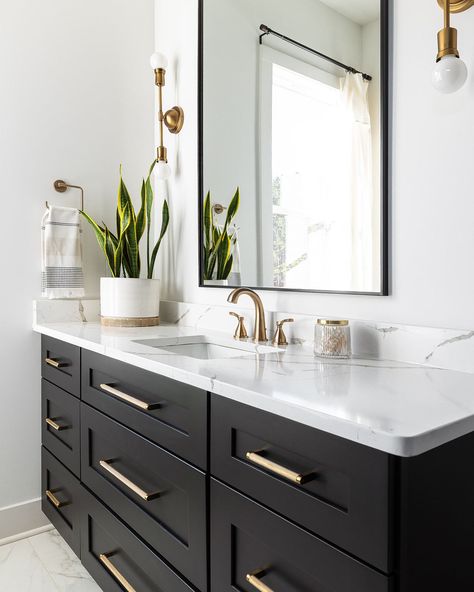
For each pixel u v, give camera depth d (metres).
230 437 0.91
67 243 1.88
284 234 1.46
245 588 0.89
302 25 1.39
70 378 1.62
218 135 1.74
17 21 1.84
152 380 1.16
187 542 1.04
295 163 1.42
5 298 1.83
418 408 0.75
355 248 1.24
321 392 0.84
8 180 1.83
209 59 1.79
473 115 1.02
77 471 1.57
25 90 1.86
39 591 1.51
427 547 0.70
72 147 1.98
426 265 1.11
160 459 1.12
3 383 1.83
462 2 1.01
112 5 2.08
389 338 1.16
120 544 1.30
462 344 1.02
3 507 1.83
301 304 1.43
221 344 1.53
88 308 2.00
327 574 0.72
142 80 2.17
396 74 1.15
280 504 0.81
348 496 0.70
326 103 1.31
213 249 1.77
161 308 2.06
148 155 2.19
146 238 2.14
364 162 1.21
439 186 1.08
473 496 0.80
